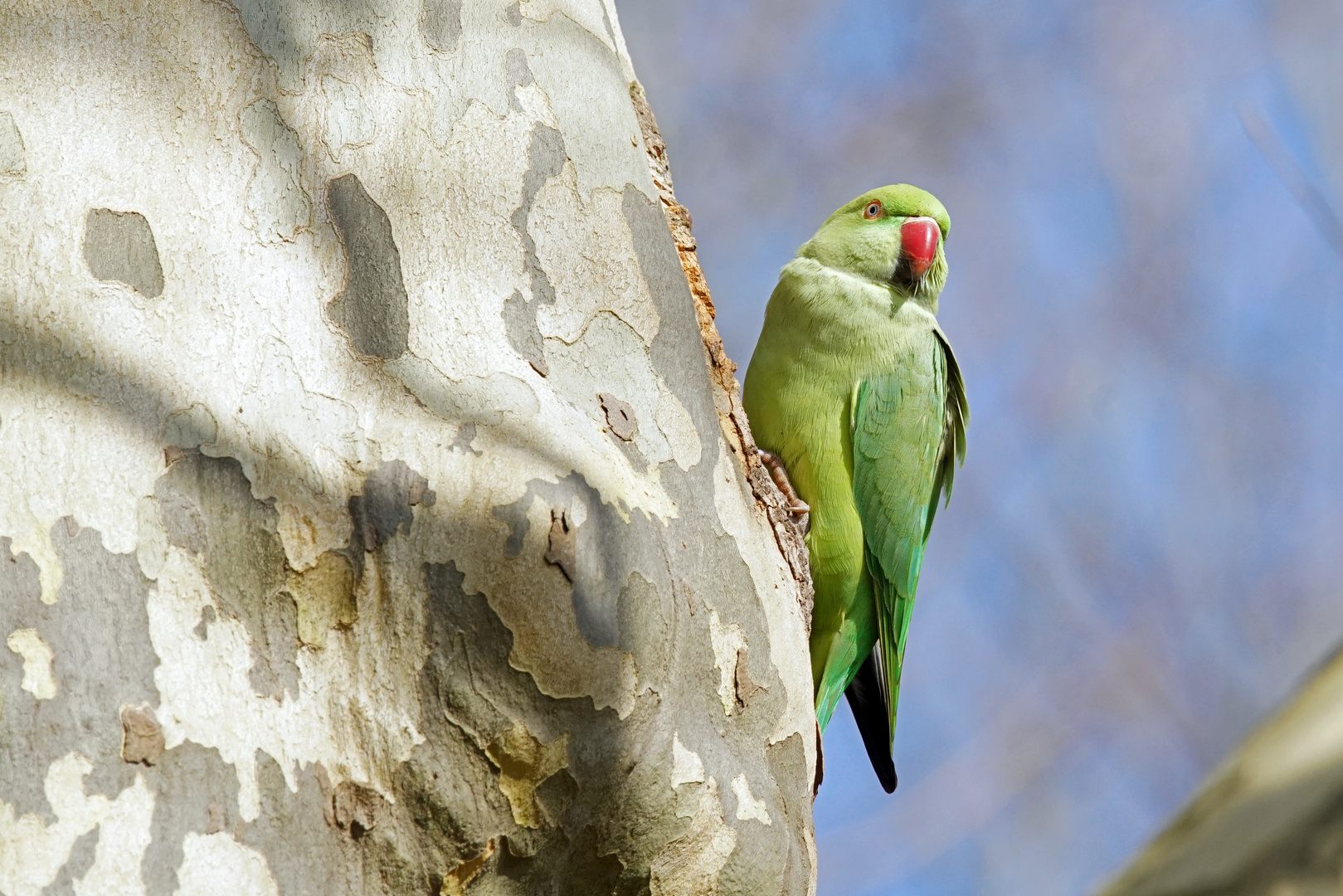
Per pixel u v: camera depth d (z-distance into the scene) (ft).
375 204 13.44
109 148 12.23
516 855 12.82
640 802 13.28
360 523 12.29
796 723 15.38
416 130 13.93
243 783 11.20
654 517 13.93
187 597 11.38
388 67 13.98
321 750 11.82
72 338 11.50
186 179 12.51
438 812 12.28
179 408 11.77
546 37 15.31
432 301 13.41
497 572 12.38
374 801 12.02
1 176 11.76
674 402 15.14
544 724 12.51
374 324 13.07
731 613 14.71
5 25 12.23
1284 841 13.24
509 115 14.60
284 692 11.72
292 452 12.20
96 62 12.42
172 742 10.87
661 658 13.28
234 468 11.87
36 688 10.43
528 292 14.12
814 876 15.64
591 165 15.20
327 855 11.69
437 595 12.31
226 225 12.60
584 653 12.60
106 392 11.48
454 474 12.57
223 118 12.91
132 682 10.84
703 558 14.62
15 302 11.43
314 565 12.07
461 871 12.57
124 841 10.41
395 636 12.24
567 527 12.69
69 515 10.99
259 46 13.29
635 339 14.94
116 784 10.52
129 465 11.37
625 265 15.16
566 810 12.89
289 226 12.97
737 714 14.56
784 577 16.39
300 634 11.95
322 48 13.65
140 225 12.14
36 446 11.05
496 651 12.36
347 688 12.07
